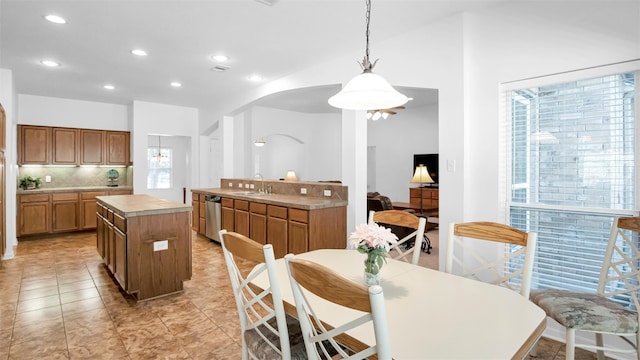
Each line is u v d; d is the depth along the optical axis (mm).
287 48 3535
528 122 2564
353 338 1062
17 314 2701
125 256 2906
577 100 2338
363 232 1467
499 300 1361
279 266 1838
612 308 1732
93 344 2256
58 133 5785
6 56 3775
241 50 3596
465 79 2795
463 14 2771
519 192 2621
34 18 2842
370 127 8586
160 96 5750
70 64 4043
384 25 3002
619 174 2182
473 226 1899
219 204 5129
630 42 2084
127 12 2748
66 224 5703
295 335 1493
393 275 1677
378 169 8445
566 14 2324
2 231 3963
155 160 8852
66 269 3898
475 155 2781
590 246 2303
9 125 4266
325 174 8422
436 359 937
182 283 3207
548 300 1845
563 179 2414
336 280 895
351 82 1795
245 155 7660
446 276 1664
